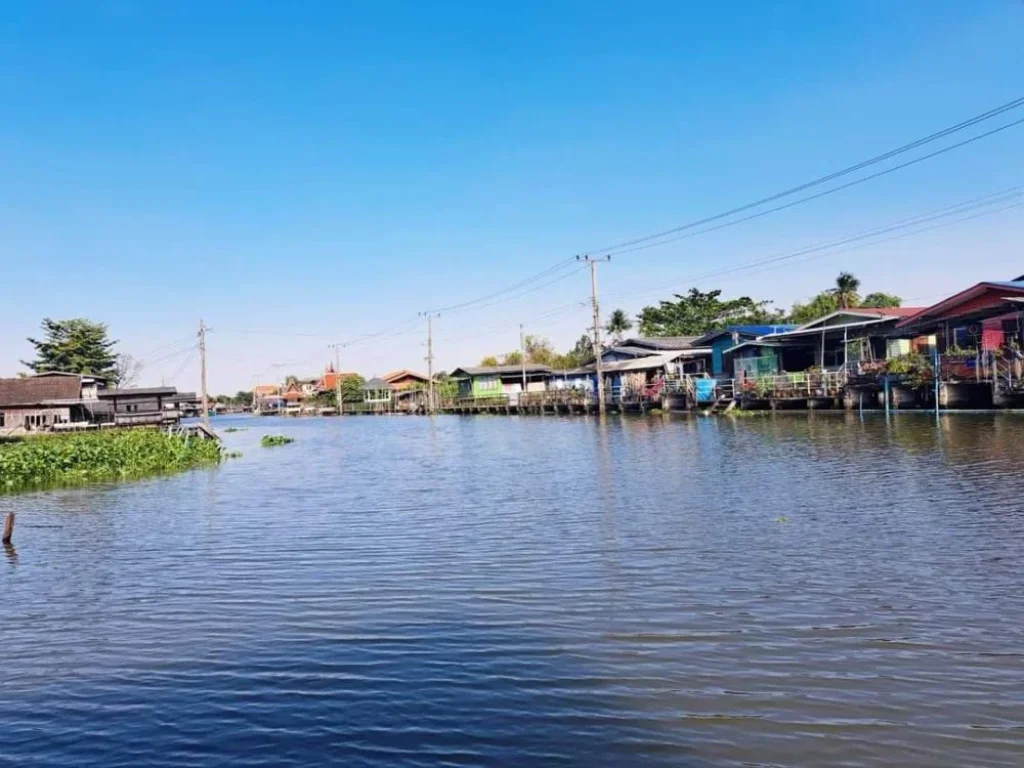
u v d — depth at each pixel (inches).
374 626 386.9
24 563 581.6
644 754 252.4
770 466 902.4
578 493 789.9
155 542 641.0
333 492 925.2
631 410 2517.2
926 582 414.3
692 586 427.2
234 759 262.5
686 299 3735.2
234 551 586.9
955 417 1350.9
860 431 1258.6
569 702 291.0
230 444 2107.5
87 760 266.4
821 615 371.2
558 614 390.3
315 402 5969.5
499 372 3693.4
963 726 261.7
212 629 397.1
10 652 376.8
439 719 282.8
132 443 1389.0
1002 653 318.7
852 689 291.3
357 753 261.7
